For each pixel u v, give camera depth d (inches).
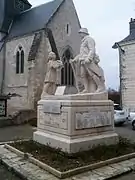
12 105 870.4
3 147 316.8
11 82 914.7
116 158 241.6
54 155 245.1
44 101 310.2
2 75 959.0
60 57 935.0
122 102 767.1
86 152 251.8
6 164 238.4
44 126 308.2
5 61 958.4
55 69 380.2
